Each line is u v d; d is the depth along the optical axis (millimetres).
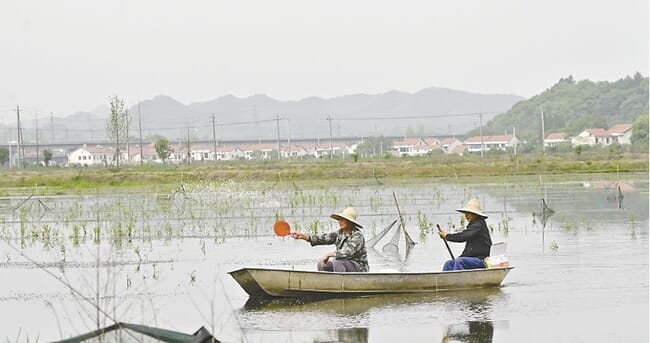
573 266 41844
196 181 126688
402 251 49562
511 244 51312
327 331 28828
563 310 31516
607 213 69812
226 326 29844
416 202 85875
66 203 95625
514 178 129875
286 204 86000
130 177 137875
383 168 143125
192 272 42375
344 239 35438
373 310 31953
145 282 38844
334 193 101875
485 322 29844
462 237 36594
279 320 30547
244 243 54688
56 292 37562
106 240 57219
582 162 147250
